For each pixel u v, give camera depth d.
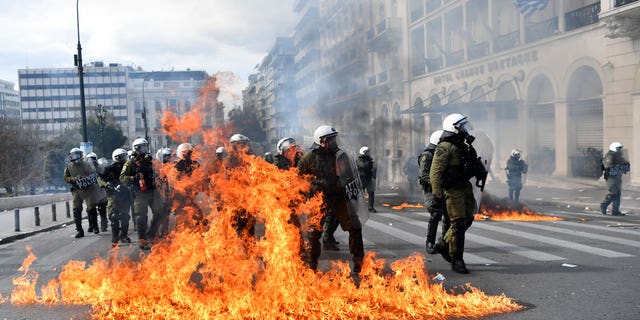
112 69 128.25
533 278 5.22
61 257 7.52
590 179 17.97
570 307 4.22
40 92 134.25
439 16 27.41
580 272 5.45
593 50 17.39
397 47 33.59
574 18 18.17
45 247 8.79
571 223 9.64
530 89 20.81
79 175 9.95
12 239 10.28
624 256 6.26
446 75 26.97
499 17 23.23
